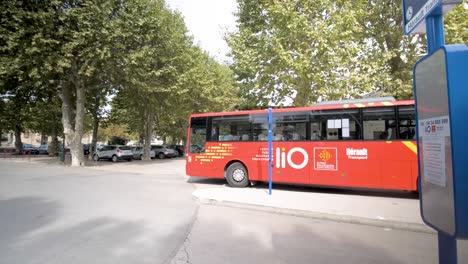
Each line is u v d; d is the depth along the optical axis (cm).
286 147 1003
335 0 1198
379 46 1566
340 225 621
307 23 1173
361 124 916
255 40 1413
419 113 259
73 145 2052
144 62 1808
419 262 423
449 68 208
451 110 205
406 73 1463
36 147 4100
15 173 1450
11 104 2302
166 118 2844
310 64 1162
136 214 665
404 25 310
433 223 237
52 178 1274
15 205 732
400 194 966
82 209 702
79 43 1577
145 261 402
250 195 894
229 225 601
